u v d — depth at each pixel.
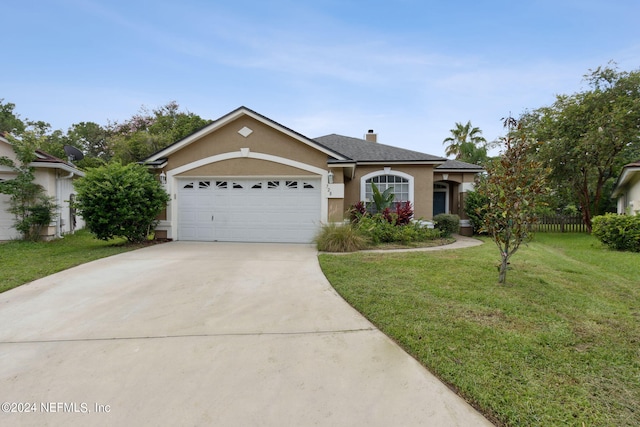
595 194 17.69
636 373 2.83
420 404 2.43
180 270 6.56
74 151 18.72
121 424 2.22
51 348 3.29
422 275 6.05
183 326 3.85
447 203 16.39
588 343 3.38
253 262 7.36
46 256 8.01
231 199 11.08
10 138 10.28
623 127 14.45
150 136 26.55
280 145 10.81
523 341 3.38
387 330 3.66
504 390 2.57
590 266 7.43
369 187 13.66
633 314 4.20
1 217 10.94
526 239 5.43
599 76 15.98
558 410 2.34
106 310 4.37
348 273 6.20
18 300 4.75
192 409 2.37
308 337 3.54
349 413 2.33
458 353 3.13
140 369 2.90
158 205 10.12
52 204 11.48
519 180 5.22
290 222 10.93
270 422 2.24
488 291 5.08
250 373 2.84
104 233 9.49
